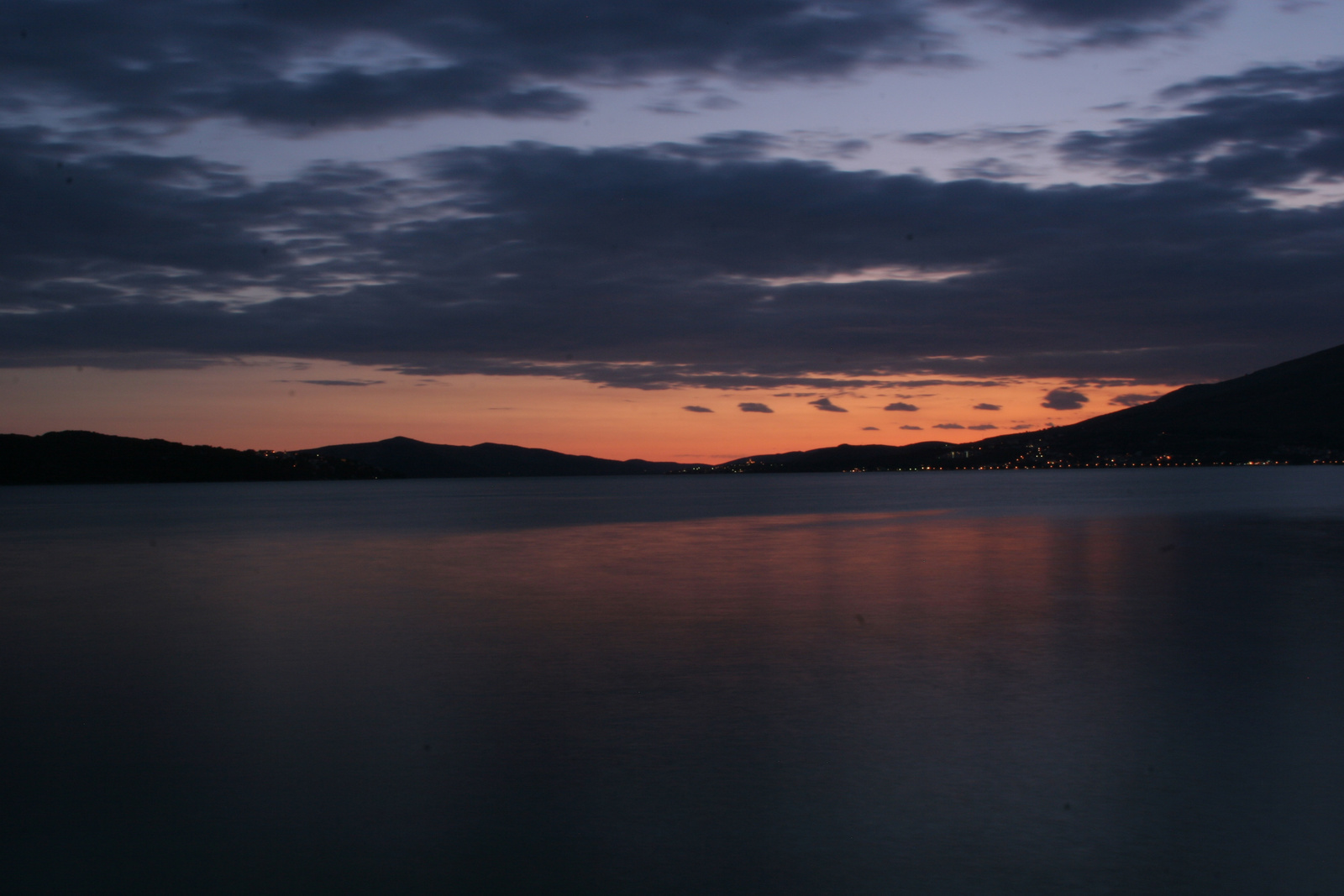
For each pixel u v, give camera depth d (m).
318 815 6.87
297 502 91.56
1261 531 35.66
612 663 12.08
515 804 7.05
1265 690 10.26
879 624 15.07
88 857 6.20
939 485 145.62
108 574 24.55
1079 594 18.36
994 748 8.28
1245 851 6.15
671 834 6.48
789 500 86.88
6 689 10.89
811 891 5.68
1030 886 5.72
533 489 170.75
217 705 10.05
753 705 9.84
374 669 11.85
